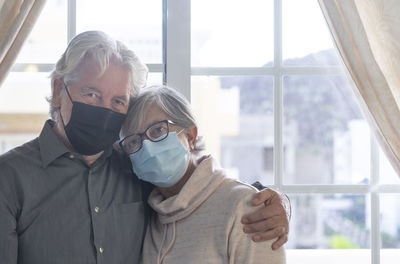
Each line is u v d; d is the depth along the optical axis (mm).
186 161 1471
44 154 1459
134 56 1502
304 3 2025
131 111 1490
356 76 1792
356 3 1776
